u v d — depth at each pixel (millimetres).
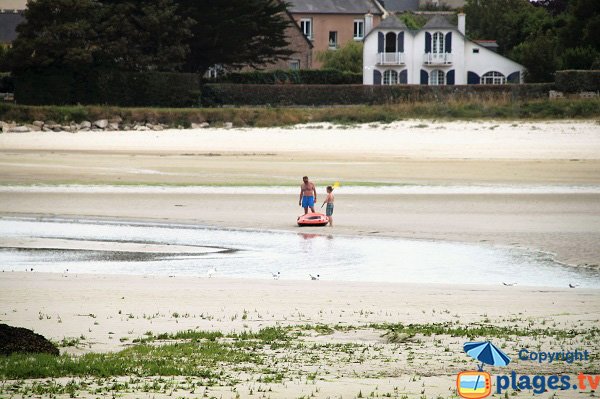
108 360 27906
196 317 36312
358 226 69125
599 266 52469
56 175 103375
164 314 36906
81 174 104625
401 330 33062
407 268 51781
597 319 35875
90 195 87000
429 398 23859
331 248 59188
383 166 113812
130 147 143500
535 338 31672
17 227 68500
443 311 37844
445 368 27422
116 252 57344
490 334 32375
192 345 30641
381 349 30156
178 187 92812
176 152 135625
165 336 32219
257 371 27078
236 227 68875
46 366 26828
